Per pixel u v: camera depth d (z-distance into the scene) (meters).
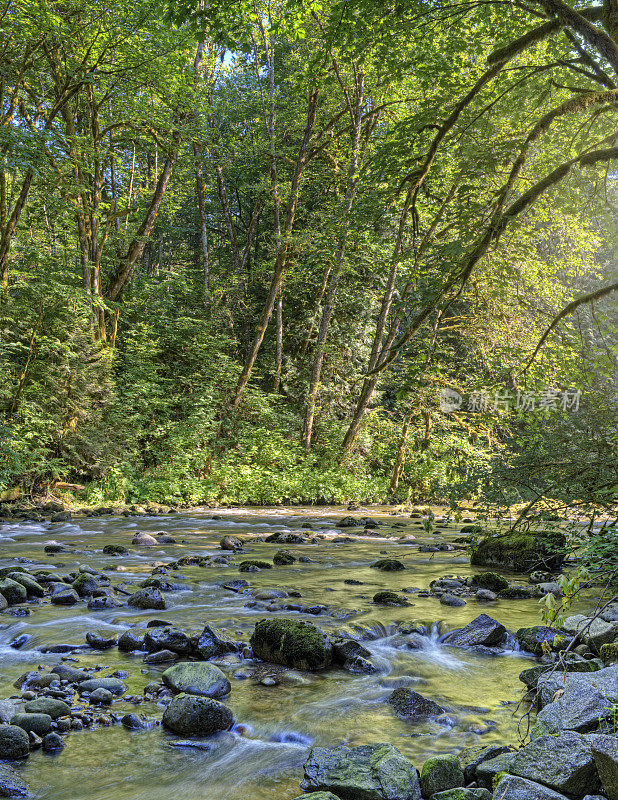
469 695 4.55
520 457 6.86
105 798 3.17
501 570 9.37
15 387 16.05
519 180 8.21
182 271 25.48
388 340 19.97
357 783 3.17
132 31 15.90
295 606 6.69
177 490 17.86
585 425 6.57
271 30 9.19
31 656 5.21
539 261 11.38
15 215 16.89
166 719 4.01
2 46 16.00
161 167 27.58
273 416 21.64
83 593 7.10
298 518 16.28
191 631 5.80
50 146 15.42
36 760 3.56
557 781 2.88
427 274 6.38
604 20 5.87
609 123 8.16
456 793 3.00
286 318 26.72
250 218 31.27
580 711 3.35
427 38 8.65
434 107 7.70
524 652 5.57
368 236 9.10
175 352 22.73
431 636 6.01
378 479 21.33
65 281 19.02
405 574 8.96
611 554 4.18
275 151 24.64
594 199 8.33
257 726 4.04
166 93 18.27
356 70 18.98
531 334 9.87
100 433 17.25
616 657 4.41
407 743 3.77
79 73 16.23
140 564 9.11
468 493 7.27
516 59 9.87
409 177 7.31
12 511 14.51
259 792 3.25
